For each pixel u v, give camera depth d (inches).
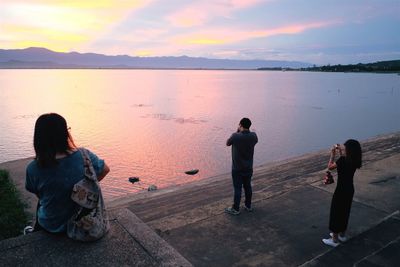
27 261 95.2
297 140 1298.0
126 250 103.3
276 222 234.4
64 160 94.4
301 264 184.9
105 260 98.1
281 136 1375.5
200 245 204.5
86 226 100.4
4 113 2058.3
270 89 4475.9
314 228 225.5
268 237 213.8
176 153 1095.0
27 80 7214.6
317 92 3858.3
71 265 94.7
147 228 116.4
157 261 99.6
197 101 2876.5
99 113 2107.5
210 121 1787.6
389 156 390.0
